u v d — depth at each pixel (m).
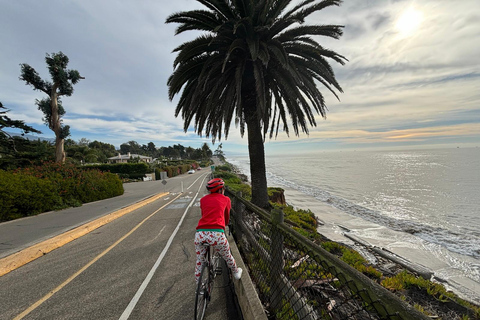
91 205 12.66
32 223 8.17
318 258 1.64
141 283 3.71
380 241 11.27
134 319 2.82
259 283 3.32
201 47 8.45
